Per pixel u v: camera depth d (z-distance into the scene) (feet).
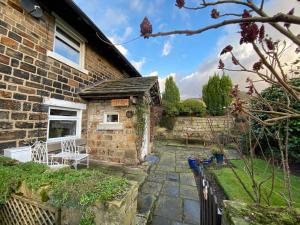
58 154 15.12
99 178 7.28
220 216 6.39
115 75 27.61
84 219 5.78
